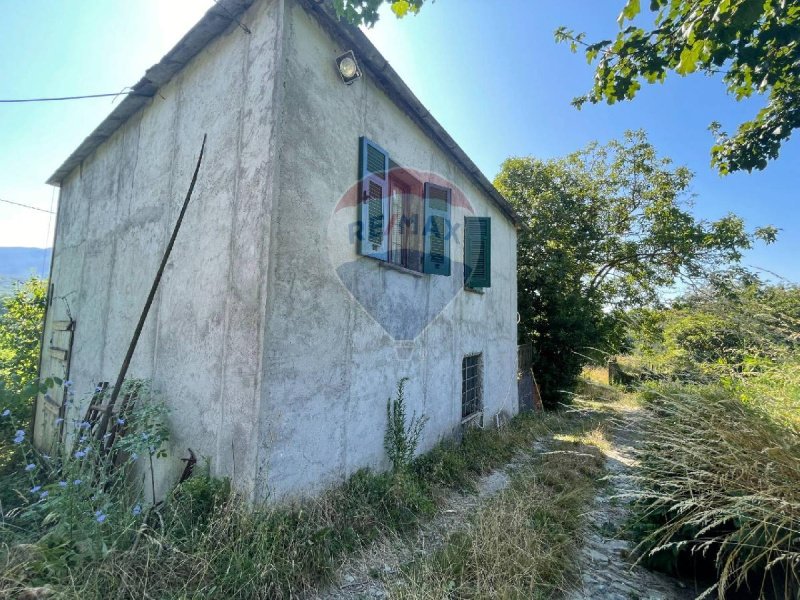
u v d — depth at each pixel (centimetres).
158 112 423
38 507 269
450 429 550
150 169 421
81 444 303
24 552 206
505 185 1260
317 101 324
